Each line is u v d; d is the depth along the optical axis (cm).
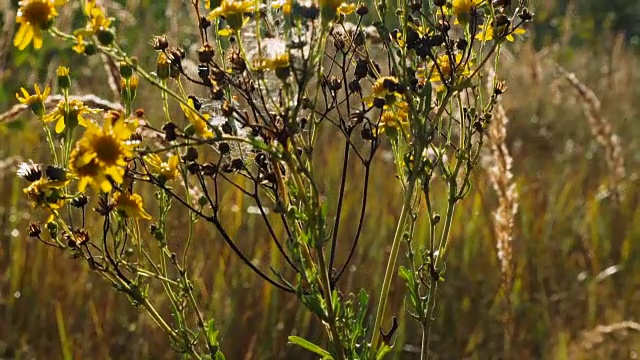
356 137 482
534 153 575
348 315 197
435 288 212
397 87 195
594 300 402
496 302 391
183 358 209
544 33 884
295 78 175
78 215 385
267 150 176
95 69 544
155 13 595
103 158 174
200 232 387
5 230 409
